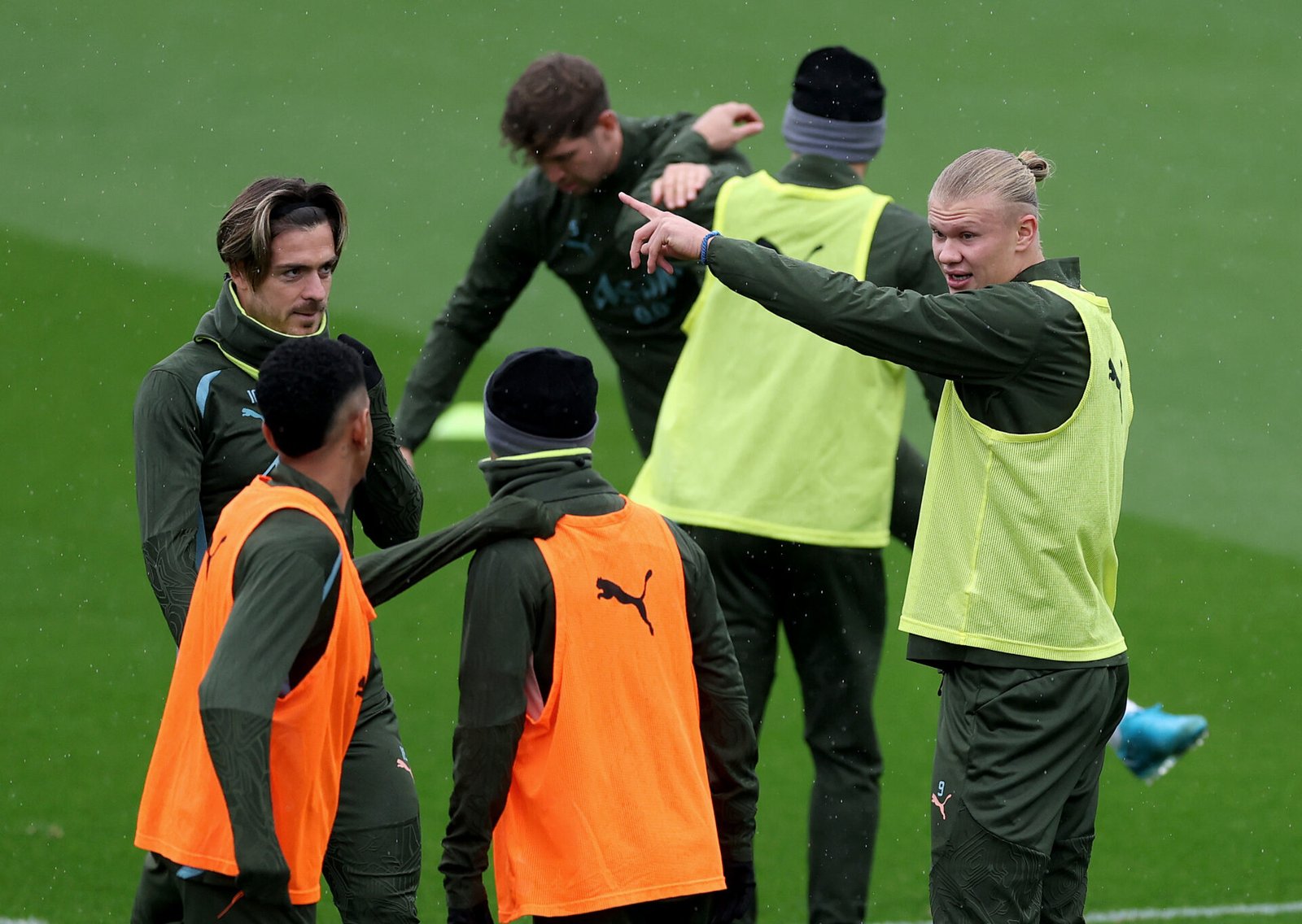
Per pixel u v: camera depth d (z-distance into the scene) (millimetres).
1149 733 16266
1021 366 12828
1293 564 33438
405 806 13281
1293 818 22703
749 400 18047
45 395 38906
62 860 19641
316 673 11062
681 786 12406
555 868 12086
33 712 24531
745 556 17766
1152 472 38469
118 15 66500
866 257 17844
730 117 20578
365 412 11469
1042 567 12938
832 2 72875
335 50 64688
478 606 12047
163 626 28359
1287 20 73125
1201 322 47062
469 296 21875
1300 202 56094
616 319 21094
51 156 53969
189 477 13008
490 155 56156
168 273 46094
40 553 31219
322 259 13250
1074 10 74062
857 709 17922
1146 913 19516
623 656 12273
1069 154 59812
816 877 17672
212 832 11016
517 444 12492
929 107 63094
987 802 12930
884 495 17938
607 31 68000
